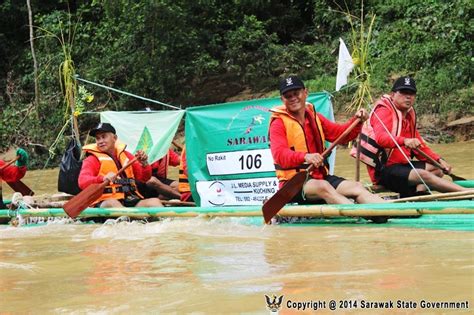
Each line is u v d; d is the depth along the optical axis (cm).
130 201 1262
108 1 3322
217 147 1249
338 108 3014
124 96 3428
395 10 3300
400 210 946
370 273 657
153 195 1433
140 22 3238
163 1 3170
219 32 3525
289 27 3709
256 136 1205
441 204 920
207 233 988
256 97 3291
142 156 1243
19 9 3869
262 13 3609
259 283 643
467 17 3038
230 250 838
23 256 888
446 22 3069
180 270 727
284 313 539
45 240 1034
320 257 759
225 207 1120
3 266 816
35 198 1504
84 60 3622
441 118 2850
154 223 1121
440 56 3066
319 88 3112
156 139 1376
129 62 3391
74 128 1526
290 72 3388
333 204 1027
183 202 1312
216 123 1251
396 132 1158
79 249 918
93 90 3472
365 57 1252
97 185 1174
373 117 1191
